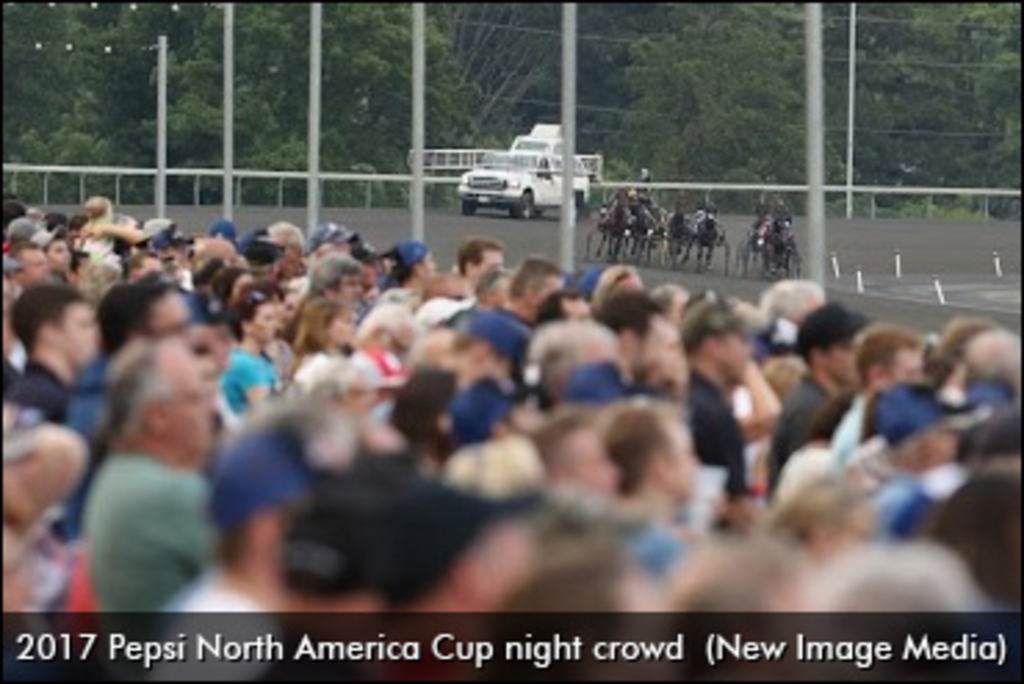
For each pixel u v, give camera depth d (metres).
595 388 33.09
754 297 126.00
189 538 24.41
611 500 25.03
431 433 30.58
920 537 22.11
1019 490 20.55
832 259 174.00
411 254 57.72
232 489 20.52
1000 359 32.78
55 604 25.88
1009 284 155.88
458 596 17.95
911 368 32.91
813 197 74.00
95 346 34.25
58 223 83.19
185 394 24.84
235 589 20.61
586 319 37.31
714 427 33.44
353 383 34.34
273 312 43.53
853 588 17.25
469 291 52.25
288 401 22.44
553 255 153.50
